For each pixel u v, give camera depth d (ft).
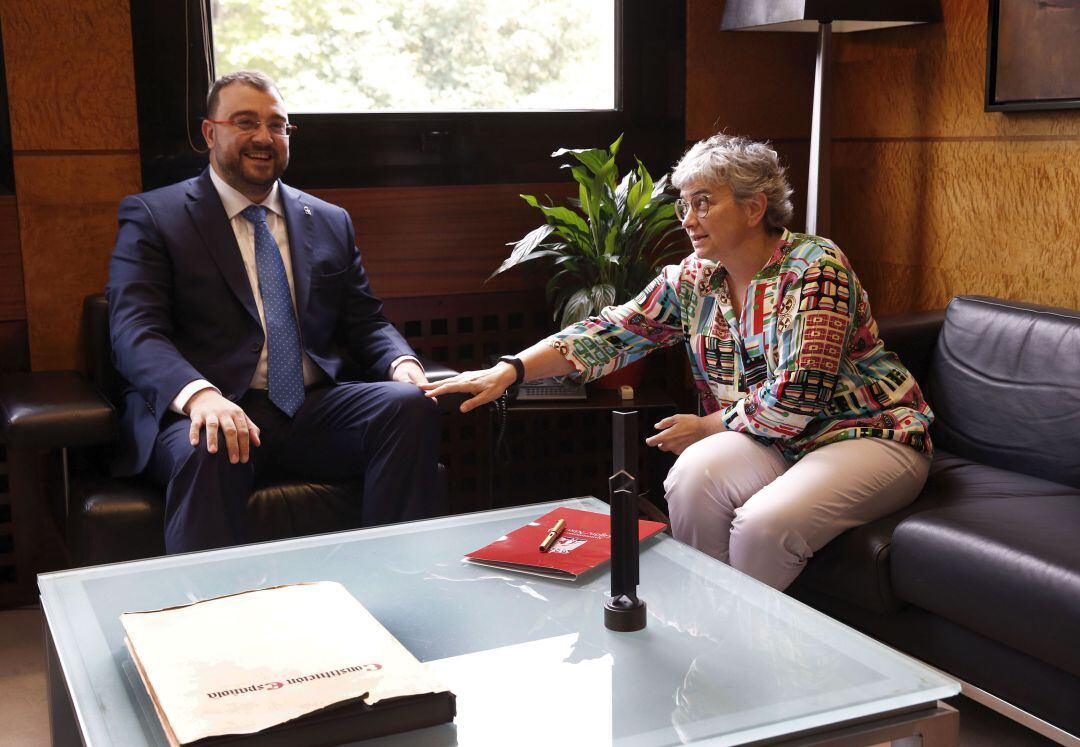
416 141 9.82
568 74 10.30
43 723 6.65
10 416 6.97
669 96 10.55
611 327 7.65
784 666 4.25
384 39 9.64
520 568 5.22
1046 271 8.72
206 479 6.76
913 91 9.84
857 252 10.70
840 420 7.23
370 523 7.53
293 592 4.63
